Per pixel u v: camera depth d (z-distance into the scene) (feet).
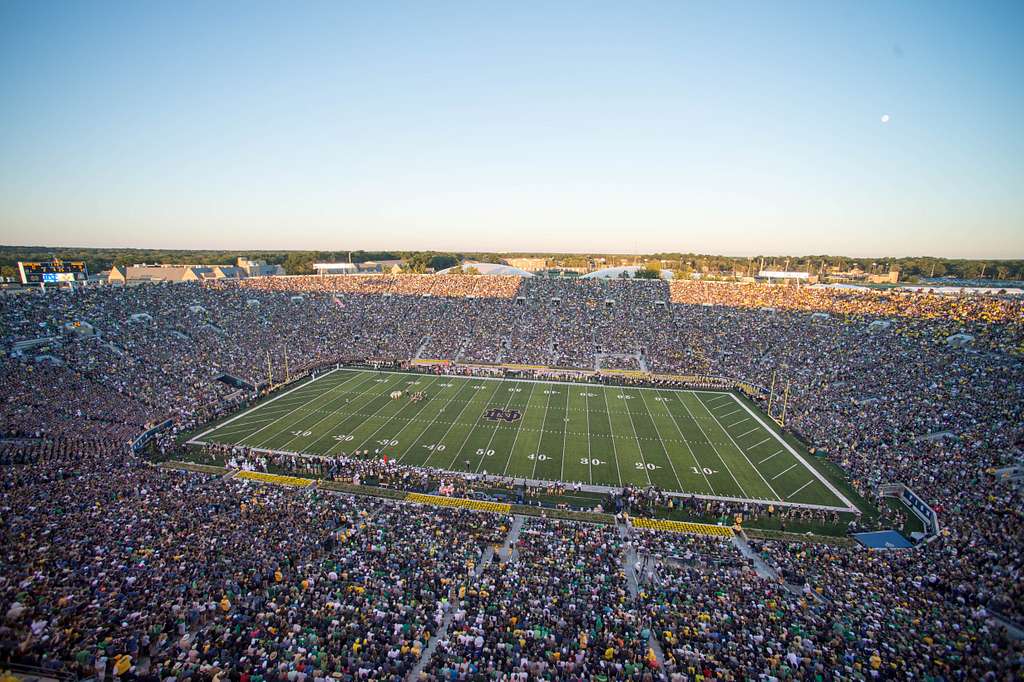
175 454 141.69
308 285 318.04
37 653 57.98
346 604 72.84
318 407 181.98
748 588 80.59
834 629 68.23
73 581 73.00
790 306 267.18
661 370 227.40
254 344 236.63
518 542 96.63
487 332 268.82
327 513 103.45
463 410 179.83
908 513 114.32
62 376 168.25
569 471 134.21
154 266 442.91
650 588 82.89
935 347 191.62
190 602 71.26
